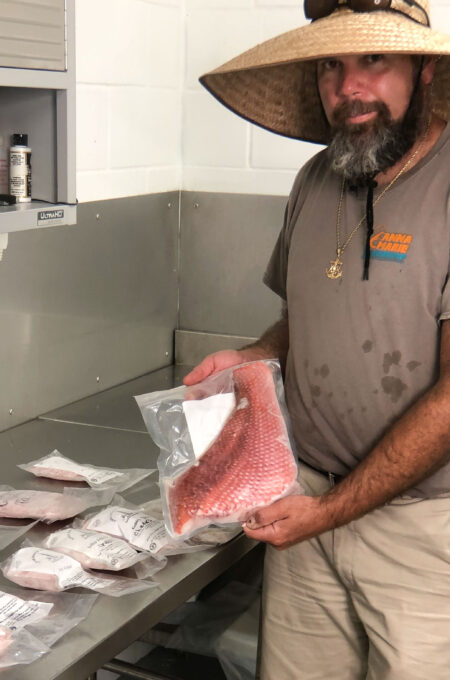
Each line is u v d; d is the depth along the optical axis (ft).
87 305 7.23
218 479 4.48
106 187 7.39
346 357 4.87
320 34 4.53
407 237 4.68
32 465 5.64
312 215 5.20
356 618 5.33
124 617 4.01
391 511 4.87
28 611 3.96
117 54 7.32
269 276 5.94
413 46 4.37
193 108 8.18
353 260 4.89
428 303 4.63
